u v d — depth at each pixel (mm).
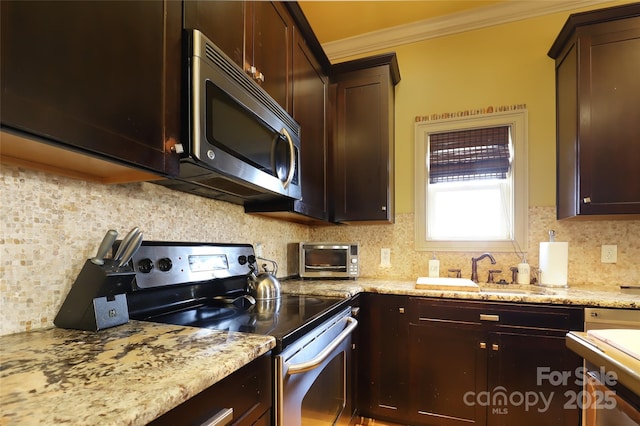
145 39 853
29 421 436
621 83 1747
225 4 1174
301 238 2615
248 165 1219
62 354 711
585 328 1557
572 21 1849
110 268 935
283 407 908
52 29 640
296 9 1703
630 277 1976
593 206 1764
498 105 2311
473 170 2359
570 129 1937
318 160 2074
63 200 972
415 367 1836
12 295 849
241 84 1195
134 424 466
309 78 1954
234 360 705
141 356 707
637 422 685
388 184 2229
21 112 581
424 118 2477
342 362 1472
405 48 2570
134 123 812
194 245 1379
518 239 2203
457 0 2205
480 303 1733
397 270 2473
